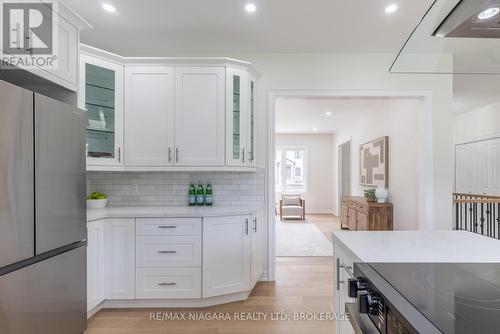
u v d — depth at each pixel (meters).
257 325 2.17
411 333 0.64
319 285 2.92
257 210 2.78
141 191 2.99
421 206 3.12
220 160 2.65
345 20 2.46
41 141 1.44
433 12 1.07
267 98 3.09
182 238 2.40
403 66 1.38
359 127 6.09
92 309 2.31
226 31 2.66
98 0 2.20
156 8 2.30
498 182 4.76
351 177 6.67
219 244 2.45
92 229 2.24
